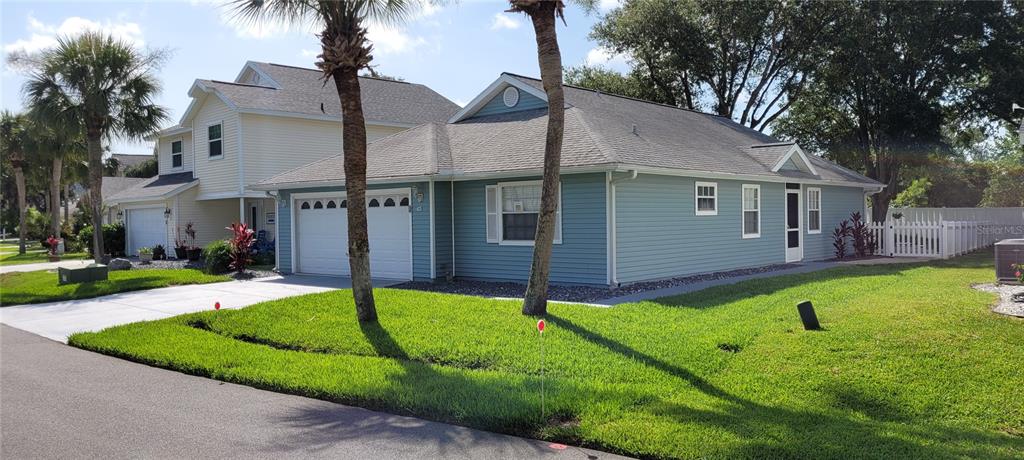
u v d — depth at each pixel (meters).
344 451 5.15
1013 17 26.45
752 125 35.53
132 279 17.05
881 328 8.47
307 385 6.86
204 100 24.73
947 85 27.36
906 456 4.67
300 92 25.66
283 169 24.17
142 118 21.31
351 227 10.05
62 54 20.08
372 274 16.80
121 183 37.78
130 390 7.08
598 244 13.71
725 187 16.94
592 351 7.92
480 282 15.27
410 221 15.85
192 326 10.80
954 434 5.24
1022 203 39.72
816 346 7.77
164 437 5.53
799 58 31.92
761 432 5.19
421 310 10.82
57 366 8.28
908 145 27.83
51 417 6.11
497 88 18.83
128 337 9.72
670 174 14.59
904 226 21.16
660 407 5.88
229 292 14.75
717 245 16.62
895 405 5.95
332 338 9.18
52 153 33.06
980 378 6.52
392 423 5.84
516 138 16.00
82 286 15.88
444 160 15.83
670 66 33.94
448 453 5.08
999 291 11.61
